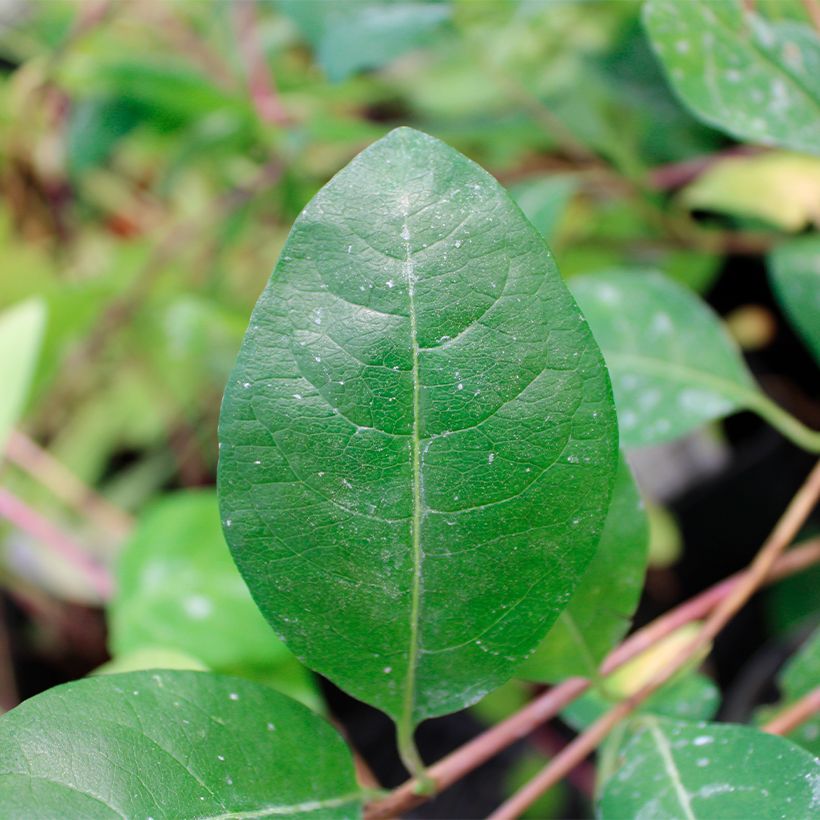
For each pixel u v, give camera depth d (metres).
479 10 0.41
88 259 0.66
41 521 0.41
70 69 0.48
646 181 0.44
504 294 0.23
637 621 0.53
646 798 0.25
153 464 0.62
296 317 0.23
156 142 0.59
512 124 0.46
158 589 0.31
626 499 0.26
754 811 0.24
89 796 0.23
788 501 0.54
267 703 0.24
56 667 0.55
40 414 0.59
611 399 0.23
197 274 0.58
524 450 0.23
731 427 0.56
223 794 0.24
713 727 0.25
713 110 0.27
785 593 0.45
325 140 0.47
